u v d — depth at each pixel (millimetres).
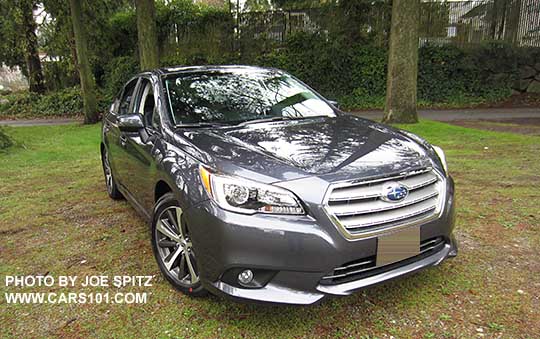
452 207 2500
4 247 3465
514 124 9680
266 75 3797
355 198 2096
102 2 15422
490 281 2672
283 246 2025
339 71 14781
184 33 16406
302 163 2244
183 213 2357
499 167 5500
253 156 2328
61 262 3154
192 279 2523
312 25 15234
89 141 9109
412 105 9062
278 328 2260
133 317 2416
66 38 15484
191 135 2746
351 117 3389
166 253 2781
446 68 14320
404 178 2266
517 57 14016
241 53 15898
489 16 14391
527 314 2316
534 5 13922
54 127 12164
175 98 3230
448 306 2416
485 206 4035
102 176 5844
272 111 3301
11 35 16031
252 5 16344
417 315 2340
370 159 2330
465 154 6344
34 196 4898
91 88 12695
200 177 2277
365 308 2420
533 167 5438
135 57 16281
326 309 2422
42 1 14609
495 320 2273
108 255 3250
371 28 14750
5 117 16094
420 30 14680
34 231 3803
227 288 2152
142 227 3824
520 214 3803
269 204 2068
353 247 2068
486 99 14266
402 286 2641
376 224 2133
